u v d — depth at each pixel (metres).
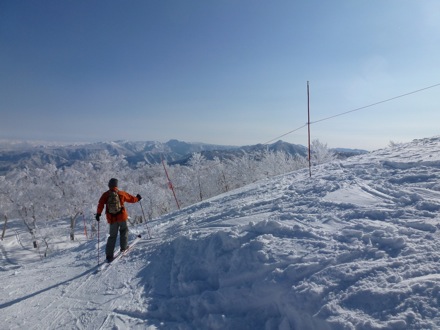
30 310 4.48
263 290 3.32
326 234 4.04
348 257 3.33
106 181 39.62
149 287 4.55
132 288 4.64
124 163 42.97
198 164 42.72
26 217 39.00
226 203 9.06
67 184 38.31
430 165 6.69
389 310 2.45
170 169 52.94
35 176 40.91
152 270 5.06
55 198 38.59
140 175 52.97
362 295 2.69
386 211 4.39
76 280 5.45
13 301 4.91
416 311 2.35
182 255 4.96
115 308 4.10
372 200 5.14
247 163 43.47
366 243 3.54
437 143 9.93
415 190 5.20
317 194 6.33
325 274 3.13
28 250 36.03
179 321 3.57
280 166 38.81
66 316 4.12
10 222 50.84
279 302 3.13
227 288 3.62
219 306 3.51
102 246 8.14
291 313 2.93
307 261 3.44
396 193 5.23
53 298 4.80
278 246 3.94
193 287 4.03
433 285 2.52
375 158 9.38
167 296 4.16
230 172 45.31
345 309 2.62
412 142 12.08
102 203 6.27
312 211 5.19
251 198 8.23
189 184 43.53
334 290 2.88
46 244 33.34
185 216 9.28
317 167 11.43
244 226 4.85
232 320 3.22
